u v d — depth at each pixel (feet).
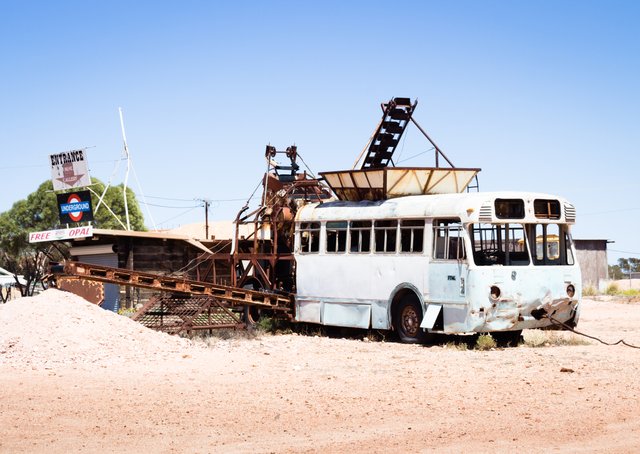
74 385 45.85
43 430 34.78
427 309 66.69
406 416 37.45
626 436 32.94
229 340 68.39
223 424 35.96
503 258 65.05
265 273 83.41
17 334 56.80
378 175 74.49
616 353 59.31
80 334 57.88
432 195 69.51
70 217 142.72
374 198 75.41
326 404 40.40
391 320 70.33
